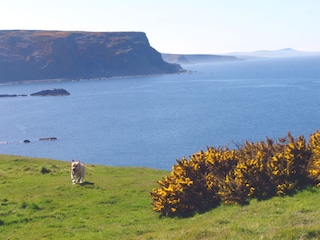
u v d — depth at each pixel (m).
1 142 105.19
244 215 15.14
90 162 78.38
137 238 14.59
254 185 17.31
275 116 118.56
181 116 136.12
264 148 19.88
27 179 27.56
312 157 17.88
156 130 111.31
